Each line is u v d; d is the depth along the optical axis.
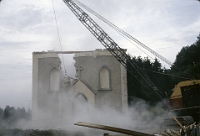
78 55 43.34
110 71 42.97
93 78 42.81
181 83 29.78
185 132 15.84
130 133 12.33
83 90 41.66
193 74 51.69
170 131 19.56
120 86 42.72
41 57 44.03
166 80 60.00
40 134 29.62
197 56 60.31
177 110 29.61
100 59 43.31
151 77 60.31
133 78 49.22
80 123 12.59
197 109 28.70
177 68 62.31
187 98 29.16
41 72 43.69
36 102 42.81
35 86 43.28
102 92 42.53
